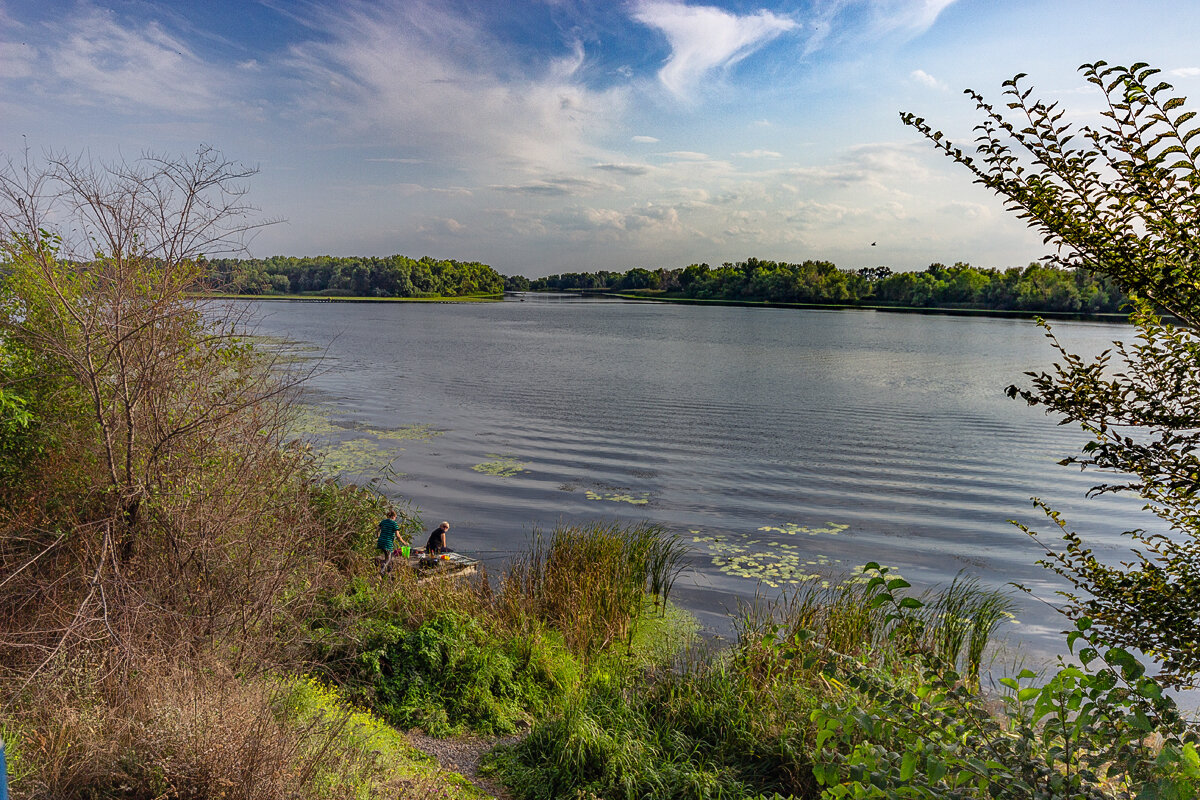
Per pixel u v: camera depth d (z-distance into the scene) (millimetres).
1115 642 3963
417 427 29516
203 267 8219
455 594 11336
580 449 26328
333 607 9953
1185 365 3896
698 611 12867
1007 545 17203
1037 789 3014
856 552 16469
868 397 39156
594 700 8672
